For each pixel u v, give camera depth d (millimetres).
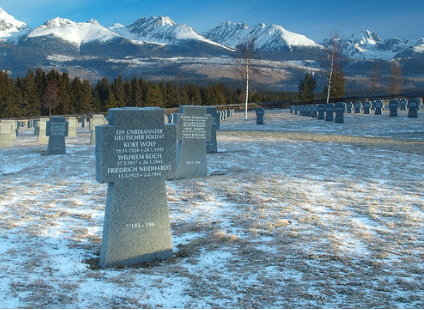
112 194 5750
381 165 14398
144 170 5930
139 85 88438
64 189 11117
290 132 30641
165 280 5012
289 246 6184
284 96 113562
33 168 15242
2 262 5613
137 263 5840
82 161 17188
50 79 78188
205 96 95562
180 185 11516
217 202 9352
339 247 6098
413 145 20172
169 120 35438
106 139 5691
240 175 12773
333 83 60969
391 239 6477
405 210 8289
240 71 50625
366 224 7367
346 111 49719
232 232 7062
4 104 69000
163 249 5996
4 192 10742
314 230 7004
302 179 11906
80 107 80125
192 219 8000
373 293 4539
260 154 18031
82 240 6836
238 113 71500
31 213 8562
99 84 87062
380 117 39000
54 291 4613
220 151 19375
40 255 5934
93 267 5602
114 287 4766
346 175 12516
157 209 5980
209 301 4395
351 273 5121
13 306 4199
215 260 5770
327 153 17984
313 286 4758
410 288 4645
